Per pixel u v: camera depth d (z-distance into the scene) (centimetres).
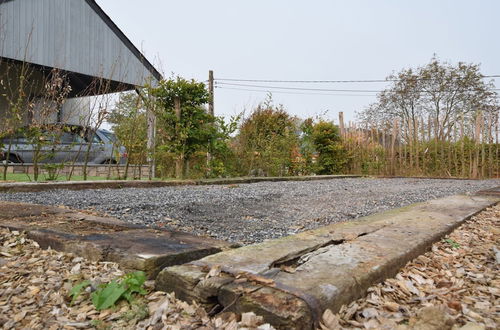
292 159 1105
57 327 124
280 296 119
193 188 594
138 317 129
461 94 1981
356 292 137
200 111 779
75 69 966
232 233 266
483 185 741
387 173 1148
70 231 216
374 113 2253
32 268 172
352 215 346
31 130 573
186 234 225
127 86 1095
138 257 165
